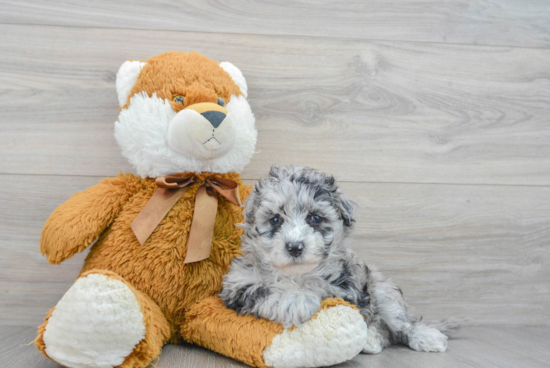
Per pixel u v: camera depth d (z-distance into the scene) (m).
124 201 1.52
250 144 1.62
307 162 2.00
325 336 1.23
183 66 1.55
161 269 1.44
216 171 1.56
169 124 1.46
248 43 1.97
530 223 2.09
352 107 2.02
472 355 1.53
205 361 1.34
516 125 2.10
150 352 1.25
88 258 1.54
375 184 2.02
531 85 2.07
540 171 2.10
